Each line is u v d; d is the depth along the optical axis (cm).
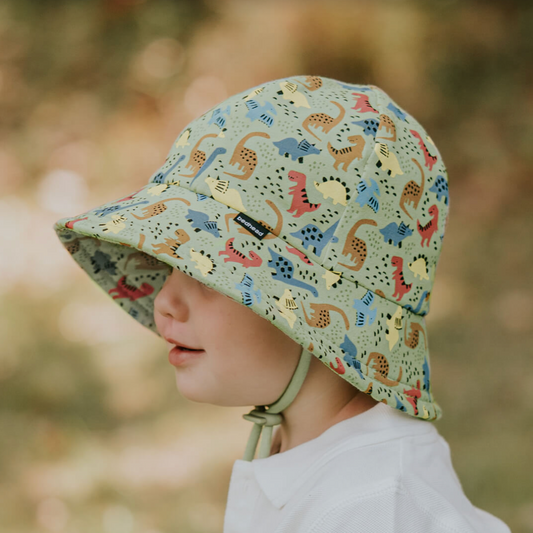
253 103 111
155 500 275
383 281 106
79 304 432
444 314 396
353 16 584
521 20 586
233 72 605
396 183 109
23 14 664
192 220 104
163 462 301
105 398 353
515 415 307
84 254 145
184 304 112
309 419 112
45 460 304
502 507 250
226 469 291
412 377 108
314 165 106
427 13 594
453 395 326
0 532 256
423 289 112
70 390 354
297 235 104
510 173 511
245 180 106
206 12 648
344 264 104
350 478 97
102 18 655
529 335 366
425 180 113
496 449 283
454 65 573
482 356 355
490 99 557
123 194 558
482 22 588
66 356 381
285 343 109
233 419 331
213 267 100
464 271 436
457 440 296
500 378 334
